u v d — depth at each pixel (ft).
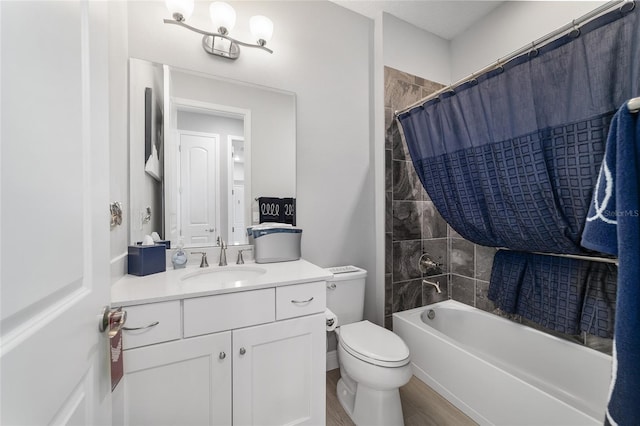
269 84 5.56
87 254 1.91
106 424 2.27
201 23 4.90
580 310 4.58
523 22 6.06
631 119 2.04
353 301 5.87
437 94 5.50
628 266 1.98
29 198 1.26
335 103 6.39
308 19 6.01
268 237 5.01
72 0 1.71
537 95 4.04
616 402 2.04
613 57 3.31
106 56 2.28
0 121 1.07
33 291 1.28
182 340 3.21
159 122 4.59
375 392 4.43
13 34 1.16
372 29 6.88
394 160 6.79
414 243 7.08
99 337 2.11
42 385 1.35
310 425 4.04
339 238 6.49
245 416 3.59
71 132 1.69
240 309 3.53
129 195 4.23
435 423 4.61
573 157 3.79
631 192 1.99
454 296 7.50
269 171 5.56
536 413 3.87
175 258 4.50
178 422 3.21
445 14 6.81
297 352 3.94
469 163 5.16
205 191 4.99
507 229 4.99
